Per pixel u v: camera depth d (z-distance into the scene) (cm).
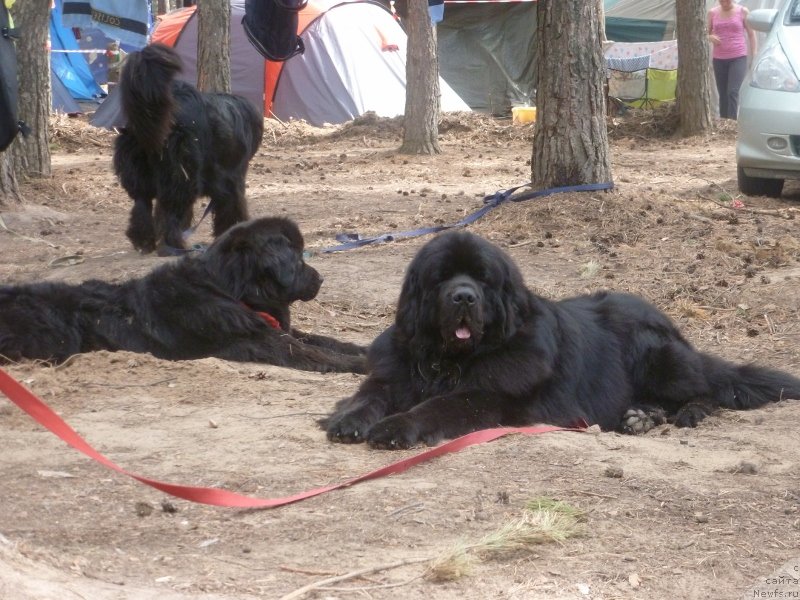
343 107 3088
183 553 488
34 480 589
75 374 828
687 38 2712
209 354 915
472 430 675
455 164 2353
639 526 527
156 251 1348
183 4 4269
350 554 486
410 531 514
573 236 1398
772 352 951
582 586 455
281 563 476
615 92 3325
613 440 676
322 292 1200
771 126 1557
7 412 730
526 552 491
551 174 1540
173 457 640
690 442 685
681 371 772
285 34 1705
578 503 554
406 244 1420
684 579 467
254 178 2134
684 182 1884
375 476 593
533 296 729
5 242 1471
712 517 541
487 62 3734
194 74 3073
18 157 1930
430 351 703
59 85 3456
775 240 1331
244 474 605
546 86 1528
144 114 1241
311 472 610
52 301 902
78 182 1984
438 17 1869
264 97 3142
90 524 525
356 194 1900
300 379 859
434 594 443
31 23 1891
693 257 1280
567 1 1484
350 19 3200
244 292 932
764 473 613
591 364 755
